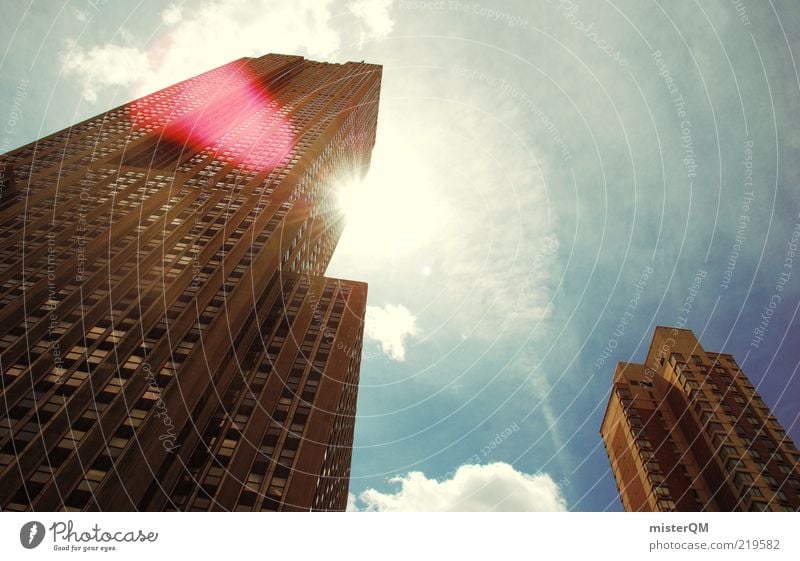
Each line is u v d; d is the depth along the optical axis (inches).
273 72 4483.3
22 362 1499.8
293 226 2481.5
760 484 2130.9
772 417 2439.7
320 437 1780.3
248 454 1656.0
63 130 3046.3
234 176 2758.4
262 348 2166.6
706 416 2455.7
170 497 1453.0
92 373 1492.4
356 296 2711.6
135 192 2506.2
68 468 1226.6
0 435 1279.5
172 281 1940.2
